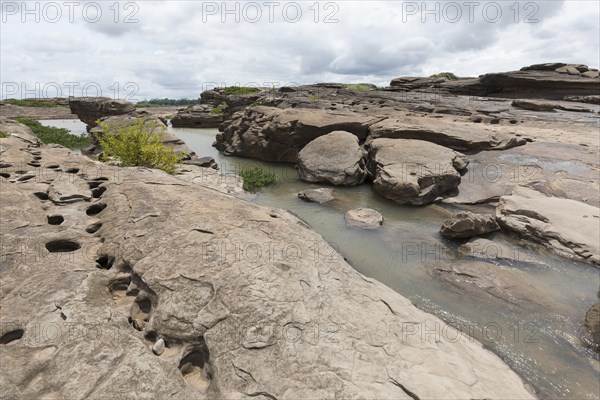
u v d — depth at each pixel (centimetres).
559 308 548
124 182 685
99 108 2681
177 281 384
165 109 5309
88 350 302
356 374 295
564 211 788
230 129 2045
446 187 1091
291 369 296
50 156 969
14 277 391
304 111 1747
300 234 520
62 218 557
